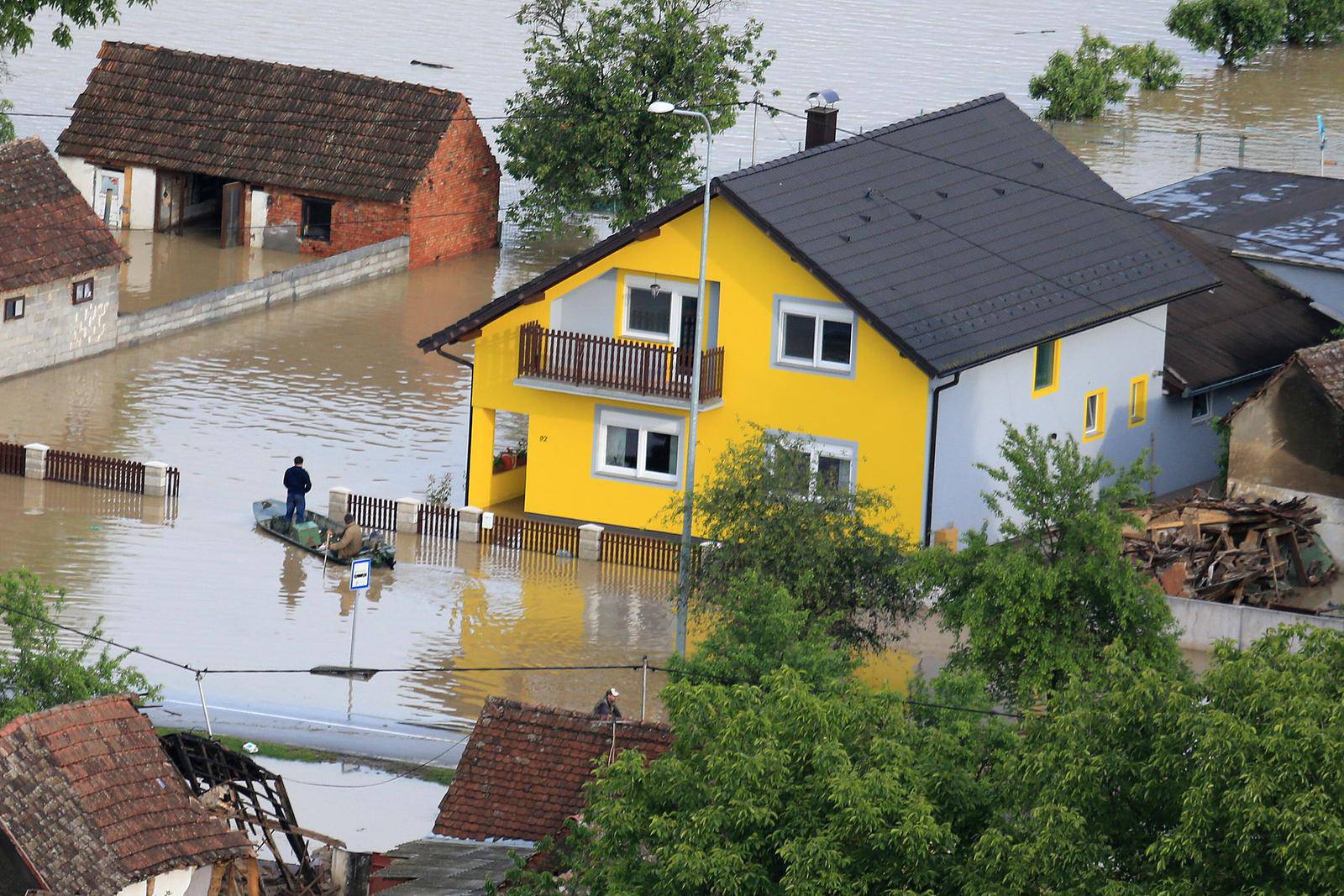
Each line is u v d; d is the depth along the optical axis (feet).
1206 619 434.71
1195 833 225.35
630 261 504.84
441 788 378.12
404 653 435.12
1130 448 542.16
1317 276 600.39
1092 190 557.74
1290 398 494.59
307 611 454.40
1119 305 517.14
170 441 557.33
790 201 495.00
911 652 435.94
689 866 243.40
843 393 490.08
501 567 491.31
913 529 485.97
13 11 604.49
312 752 388.37
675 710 272.72
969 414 492.54
